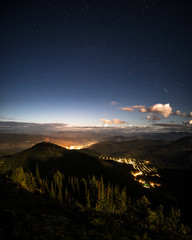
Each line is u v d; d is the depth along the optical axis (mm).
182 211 86312
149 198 96750
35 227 8398
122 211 53562
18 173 62125
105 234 10055
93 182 88188
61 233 8711
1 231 7066
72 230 9828
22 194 19828
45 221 10430
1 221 7879
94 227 11898
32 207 14734
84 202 80438
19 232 7406
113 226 12219
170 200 103750
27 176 69312
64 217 13398
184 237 25688
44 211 14039
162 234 19891
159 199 98875
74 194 91188
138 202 52188
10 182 26906
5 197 15789
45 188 83250
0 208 9305
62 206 18859
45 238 7613
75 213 16016
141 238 11133
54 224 10367
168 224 31578
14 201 14602
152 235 17891
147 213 45750
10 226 7688
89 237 9000
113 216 18328
